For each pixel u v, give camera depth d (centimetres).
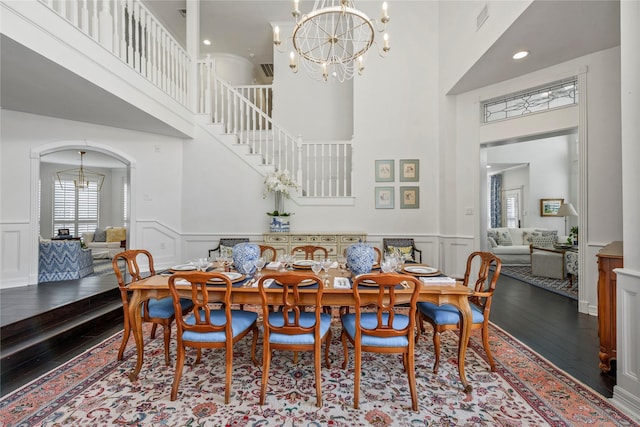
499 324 315
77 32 272
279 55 616
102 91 312
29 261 387
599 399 187
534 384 205
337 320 331
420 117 506
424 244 504
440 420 170
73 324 287
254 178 501
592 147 332
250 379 213
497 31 313
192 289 188
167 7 548
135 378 211
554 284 492
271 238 466
